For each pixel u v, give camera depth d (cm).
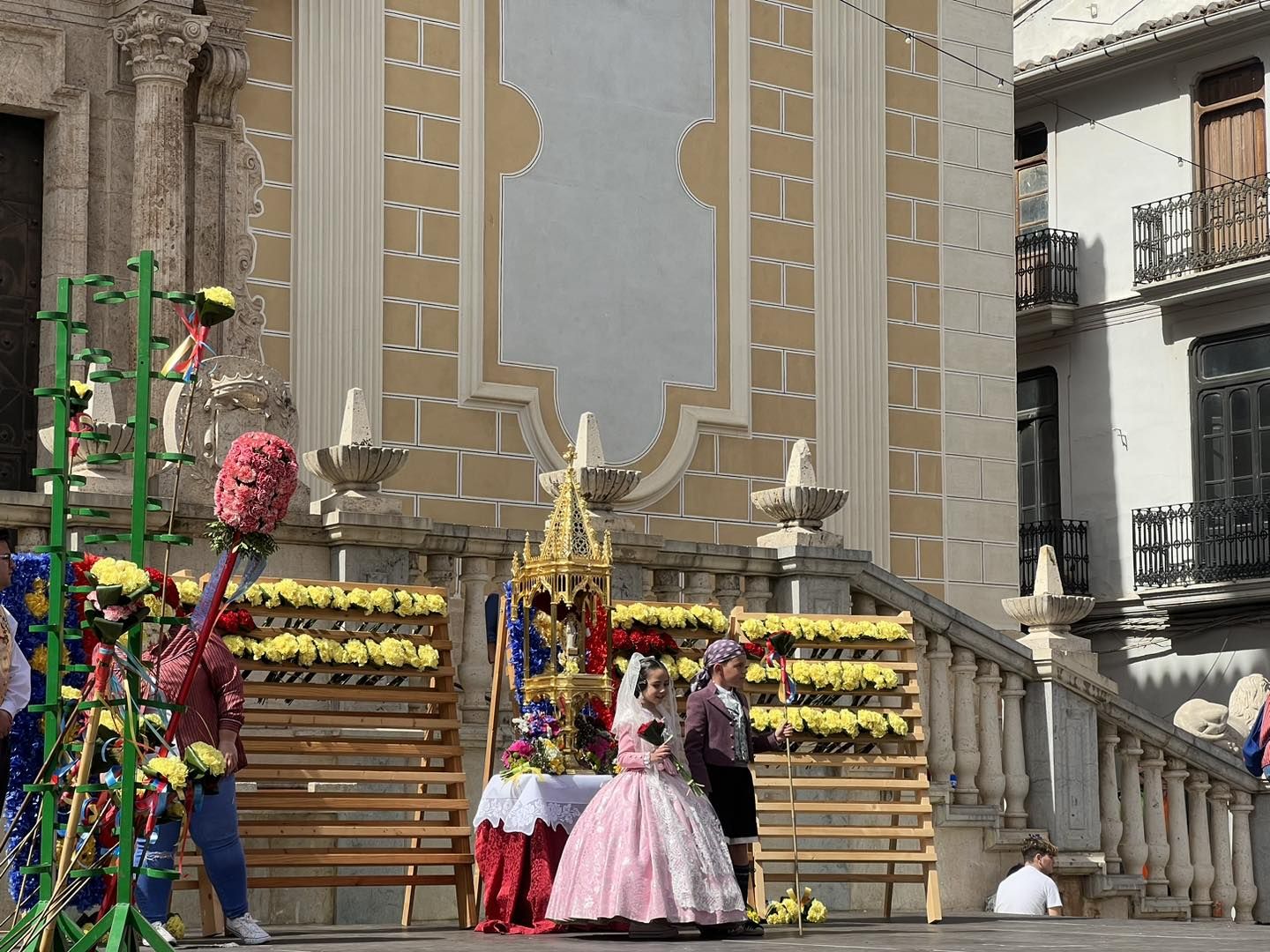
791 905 1203
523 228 1905
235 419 1282
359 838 1183
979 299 2217
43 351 1706
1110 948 954
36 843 927
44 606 961
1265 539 2856
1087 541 3086
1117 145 3088
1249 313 2912
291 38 1802
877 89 2156
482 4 1902
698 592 1430
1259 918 1659
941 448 2164
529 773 1088
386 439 1806
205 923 1056
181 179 1714
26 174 1723
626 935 1046
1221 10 2872
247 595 1127
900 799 1412
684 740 1093
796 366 2061
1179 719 2055
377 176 1827
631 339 1955
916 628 1471
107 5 1738
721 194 2031
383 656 1152
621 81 1978
